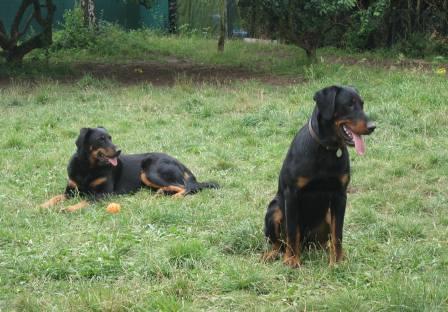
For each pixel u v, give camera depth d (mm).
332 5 16891
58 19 26172
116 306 5027
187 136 11172
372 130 5570
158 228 7035
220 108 13109
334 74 16047
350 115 5605
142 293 5309
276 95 14227
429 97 12883
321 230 6195
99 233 6789
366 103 13062
